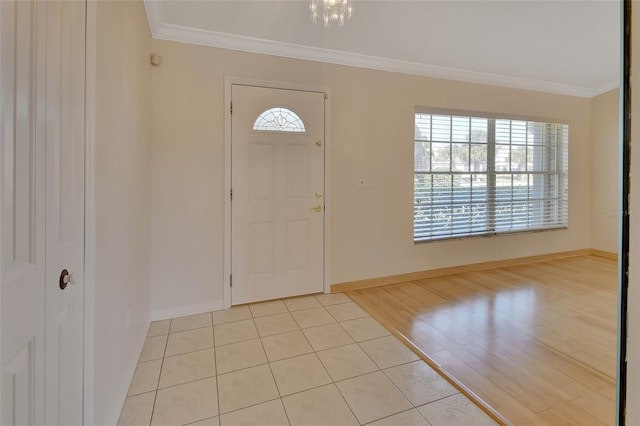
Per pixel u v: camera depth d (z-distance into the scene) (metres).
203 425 1.48
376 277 3.35
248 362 1.97
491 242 3.97
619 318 0.56
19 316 0.78
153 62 2.44
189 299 2.66
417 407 1.59
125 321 1.69
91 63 1.19
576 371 1.86
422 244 3.57
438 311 2.71
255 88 2.78
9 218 0.73
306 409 1.58
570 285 3.35
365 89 3.20
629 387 0.55
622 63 0.54
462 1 2.41
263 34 2.67
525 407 1.57
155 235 2.54
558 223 4.44
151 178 2.49
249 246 2.83
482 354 2.05
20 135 0.78
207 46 2.63
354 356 2.04
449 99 3.61
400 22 2.63
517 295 3.07
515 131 4.12
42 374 0.90
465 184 3.83
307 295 3.05
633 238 0.54
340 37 2.80
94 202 1.21
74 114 1.10
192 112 2.61
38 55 0.86
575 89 4.34
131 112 1.81
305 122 2.96
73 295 1.10
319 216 3.06
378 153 3.29
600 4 2.51
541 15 2.62
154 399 1.64
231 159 2.73
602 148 4.46
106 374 1.37
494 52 3.22
